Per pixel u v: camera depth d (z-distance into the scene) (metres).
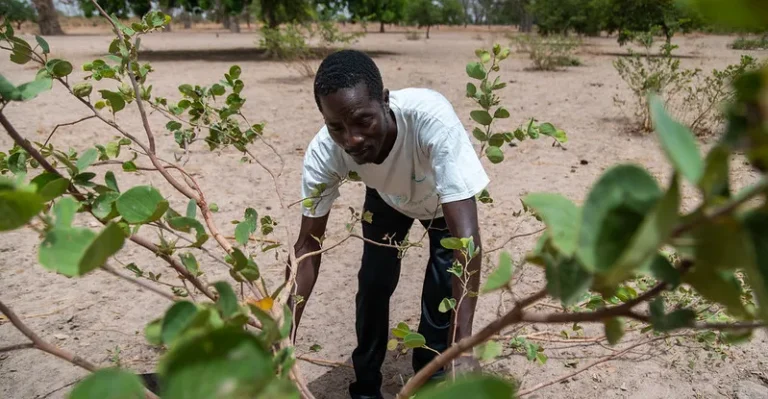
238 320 0.70
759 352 2.70
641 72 7.79
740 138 0.39
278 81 12.55
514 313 0.68
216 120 2.10
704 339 1.85
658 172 5.57
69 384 2.57
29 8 31.55
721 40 27.62
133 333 2.98
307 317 3.18
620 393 2.46
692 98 7.29
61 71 1.39
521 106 9.34
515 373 2.57
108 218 1.13
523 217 4.47
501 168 5.87
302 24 16.95
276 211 4.71
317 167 1.99
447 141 1.79
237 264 1.07
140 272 1.46
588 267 0.45
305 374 2.71
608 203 0.45
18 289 3.41
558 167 5.89
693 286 0.55
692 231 0.46
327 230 4.32
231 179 5.52
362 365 2.40
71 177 1.15
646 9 20.28
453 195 1.75
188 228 1.01
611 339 0.70
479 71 1.67
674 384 2.50
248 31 50.19
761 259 0.46
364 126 1.61
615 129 7.60
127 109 8.66
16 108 8.75
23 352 2.79
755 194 0.41
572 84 12.10
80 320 3.09
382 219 2.23
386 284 2.28
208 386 0.48
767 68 0.39
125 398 0.52
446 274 2.20
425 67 15.45
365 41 30.95
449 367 1.32
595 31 24.36
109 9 18.52
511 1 64.81
